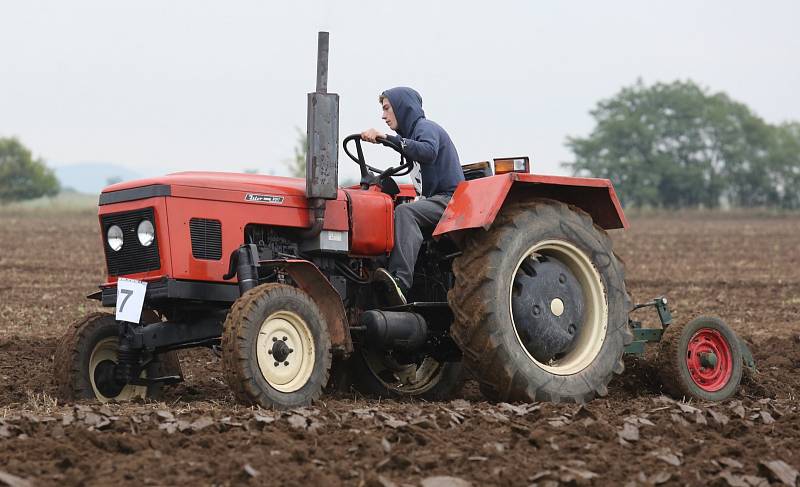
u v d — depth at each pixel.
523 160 24.34
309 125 23.11
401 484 15.11
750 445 18.72
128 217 22.59
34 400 22.88
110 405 21.88
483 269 22.88
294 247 23.81
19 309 46.19
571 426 18.89
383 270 24.03
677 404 21.62
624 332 24.91
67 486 14.81
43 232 97.88
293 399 21.22
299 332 21.70
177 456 16.36
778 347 35.84
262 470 15.48
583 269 24.64
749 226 132.12
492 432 18.56
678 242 100.69
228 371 20.69
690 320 25.83
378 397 26.03
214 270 22.45
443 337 25.61
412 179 25.64
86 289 55.28
